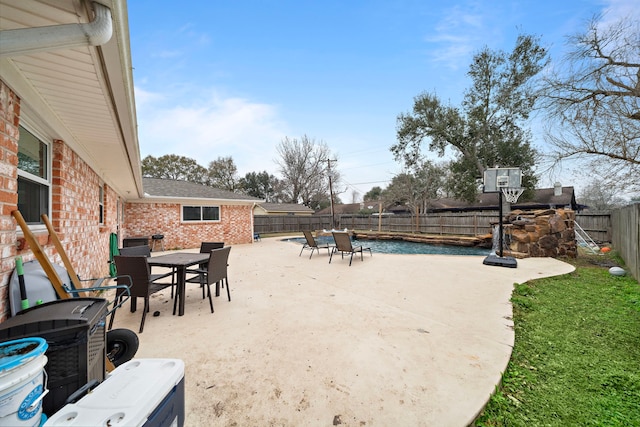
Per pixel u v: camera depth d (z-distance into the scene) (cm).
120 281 344
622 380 219
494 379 217
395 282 526
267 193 3581
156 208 1128
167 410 131
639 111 729
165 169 3002
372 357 250
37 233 264
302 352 260
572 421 178
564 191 2309
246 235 1385
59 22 163
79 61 195
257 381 216
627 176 772
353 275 589
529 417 182
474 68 1752
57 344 130
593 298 425
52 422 103
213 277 387
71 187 364
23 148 259
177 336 295
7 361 103
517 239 830
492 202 2586
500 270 621
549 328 317
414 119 1920
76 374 133
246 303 405
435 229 1745
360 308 381
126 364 145
